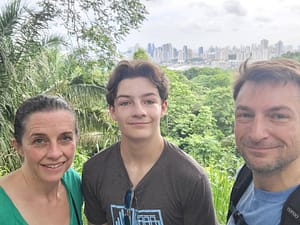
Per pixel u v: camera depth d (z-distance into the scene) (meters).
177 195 0.64
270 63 0.48
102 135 3.25
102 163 0.69
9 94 2.75
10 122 2.71
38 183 0.62
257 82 0.47
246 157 0.48
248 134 0.47
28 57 3.00
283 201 0.48
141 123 0.63
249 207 0.53
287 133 0.46
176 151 0.67
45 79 3.29
